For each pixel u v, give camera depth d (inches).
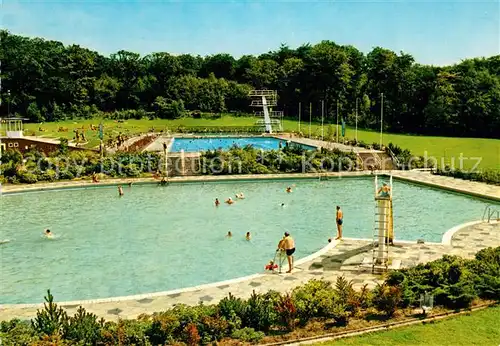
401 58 4552.2
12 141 2228.1
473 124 3769.7
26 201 1510.8
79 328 516.4
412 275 653.3
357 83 4785.9
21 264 932.0
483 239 1000.9
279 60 5570.9
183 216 1312.7
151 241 1081.4
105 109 4832.7
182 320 546.3
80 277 862.5
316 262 859.4
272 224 1224.8
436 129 3900.1
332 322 565.9
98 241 1082.7
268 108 4655.5
